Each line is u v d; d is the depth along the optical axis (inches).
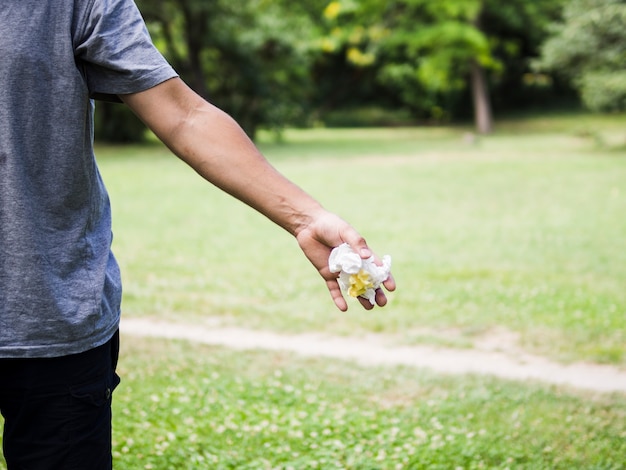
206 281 328.5
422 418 175.5
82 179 67.7
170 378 201.2
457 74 1385.3
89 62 66.4
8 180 64.4
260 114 1120.8
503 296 297.6
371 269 67.7
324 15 1397.6
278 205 69.1
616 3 855.1
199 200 572.7
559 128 1353.3
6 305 65.6
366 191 625.0
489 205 551.2
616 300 289.9
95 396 70.2
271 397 186.2
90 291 68.7
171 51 1068.5
